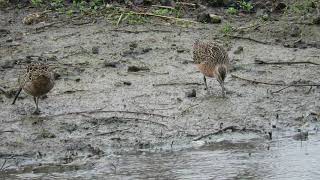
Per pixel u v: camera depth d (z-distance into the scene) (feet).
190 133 66.18
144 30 90.74
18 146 62.69
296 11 96.12
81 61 82.28
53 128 65.92
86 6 96.02
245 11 96.89
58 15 93.81
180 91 74.74
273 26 92.53
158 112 69.51
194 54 78.28
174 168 60.03
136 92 74.18
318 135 67.51
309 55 84.89
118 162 61.00
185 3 96.89
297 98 73.92
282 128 68.33
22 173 58.75
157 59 83.25
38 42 86.99
